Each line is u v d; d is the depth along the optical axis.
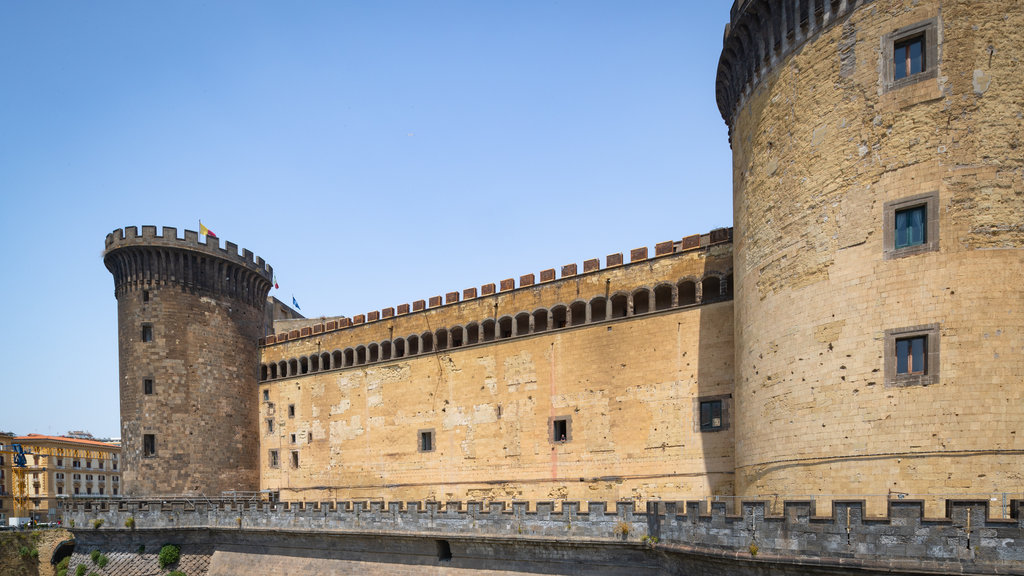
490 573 42.16
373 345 64.62
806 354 30.09
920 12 28.06
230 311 72.44
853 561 23.33
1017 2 26.80
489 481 53.66
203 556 58.78
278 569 53.91
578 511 38.38
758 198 34.53
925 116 27.53
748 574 26.81
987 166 26.33
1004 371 25.00
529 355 53.06
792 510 25.38
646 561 35.47
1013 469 24.27
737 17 36.28
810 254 30.61
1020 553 20.72
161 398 65.94
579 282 51.31
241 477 70.19
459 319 58.38
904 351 26.98
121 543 61.06
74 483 141.62
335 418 66.31
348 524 49.59
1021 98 26.34
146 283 68.00
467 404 56.38
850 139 29.62
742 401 35.19
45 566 68.19
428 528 45.16
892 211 27.92
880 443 26.83
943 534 21.94
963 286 25.95
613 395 47.94
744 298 35.62
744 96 37.19
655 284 47.22
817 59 31.45
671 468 44.28
